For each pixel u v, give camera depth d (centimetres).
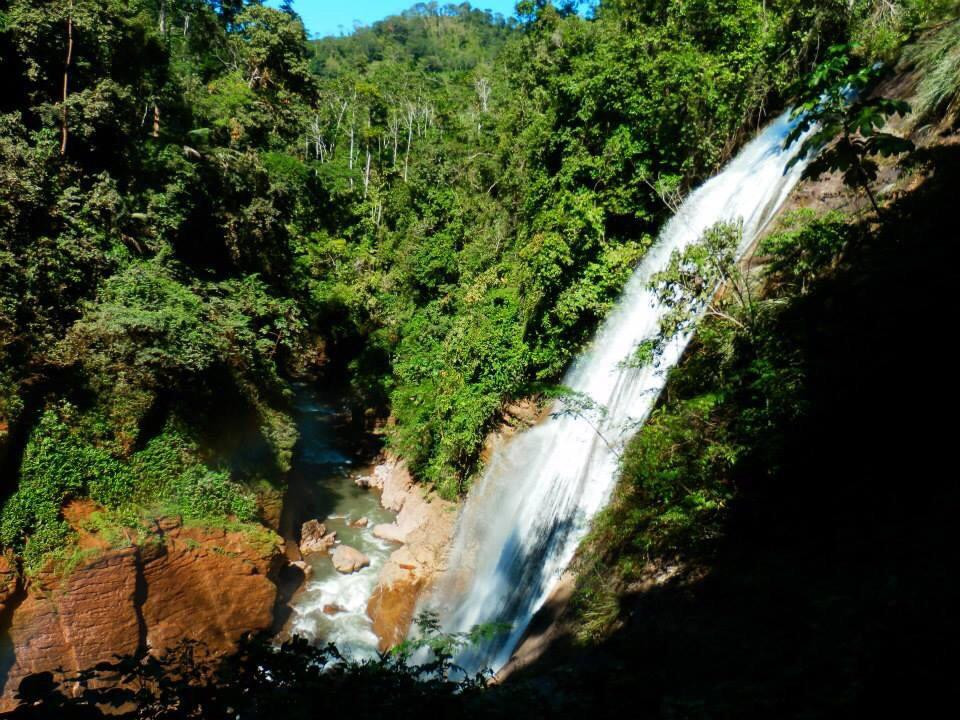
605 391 1472
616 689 431
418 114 6359
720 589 653
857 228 830
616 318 1641
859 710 320
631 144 1666
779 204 1127
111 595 1411
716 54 1650
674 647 588
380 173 5612
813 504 646
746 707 368
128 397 1563
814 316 773
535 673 822
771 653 470
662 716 383
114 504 1505
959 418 556
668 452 887
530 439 1798
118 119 1895
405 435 2520
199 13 4706
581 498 1268
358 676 432
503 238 2822
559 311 1744
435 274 3216
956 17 995
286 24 4816
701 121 1609
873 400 644
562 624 930
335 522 2320
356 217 5022
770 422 733
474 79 6028
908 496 551
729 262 905
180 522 1581
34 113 1798
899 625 372
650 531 848
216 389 1812
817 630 436
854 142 451
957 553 434
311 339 3378
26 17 1700
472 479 2006
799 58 1412
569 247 1725
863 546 540
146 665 383
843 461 646
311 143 6072
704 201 1472
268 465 1959
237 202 2402
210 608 1579
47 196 1638
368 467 2839
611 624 790
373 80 7200
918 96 939
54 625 1359
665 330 985
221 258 2352
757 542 683
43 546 1372
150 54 2244
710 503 762
